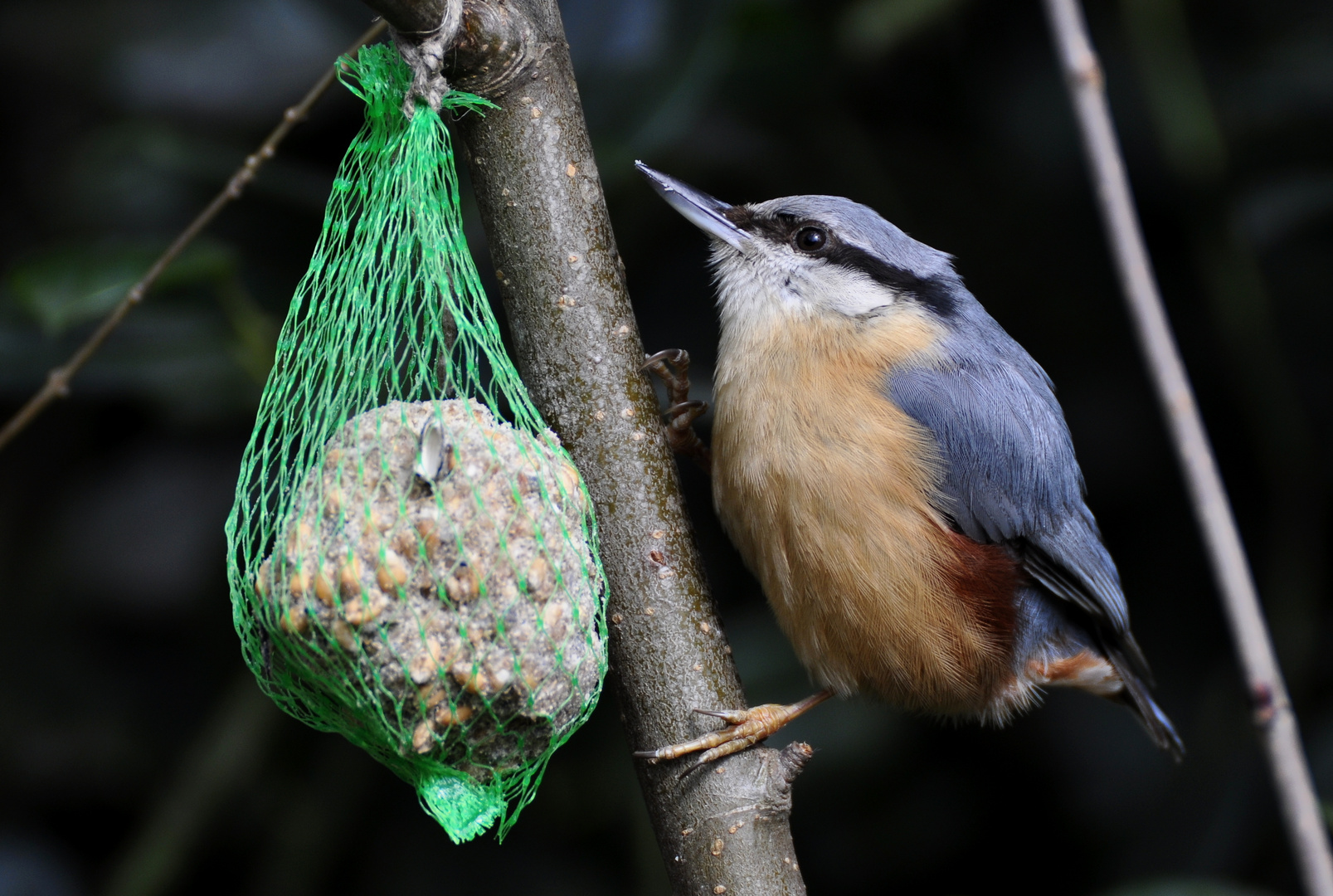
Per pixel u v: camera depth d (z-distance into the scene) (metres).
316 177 7.91
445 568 4.25
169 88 8.98
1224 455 9.18
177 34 9.09
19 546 9.39
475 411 4.60
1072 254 9.25
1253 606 5.19
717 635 4.91
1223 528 5.30
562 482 4.56
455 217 4.81
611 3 7.30
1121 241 5.66
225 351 7.66
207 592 9.25
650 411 4.91
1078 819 8.79
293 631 4.23
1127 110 9.52
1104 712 9.02
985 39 9.45
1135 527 9.08
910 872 8.77
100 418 9.56
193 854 8.35
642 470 4.84
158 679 9.18
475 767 4.48
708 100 8.27
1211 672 8.77
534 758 4.54
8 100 9.61
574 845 8.61
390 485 4.31
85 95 9.65
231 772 8.28
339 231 4.85
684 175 8.95
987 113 9.39
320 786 8.49
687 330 8.91
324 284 4.96
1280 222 8.84
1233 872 8.05
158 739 9.00
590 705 4.58
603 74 7.21
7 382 7.69
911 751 8.89
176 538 9.36
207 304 7.67
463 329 4.54
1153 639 8.93
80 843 8.83
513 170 4.76
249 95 8.98
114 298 6.85
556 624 4.36
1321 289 9.27
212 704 9.11
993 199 9.30
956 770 8.97
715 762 4.83
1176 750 7.34
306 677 4.43
